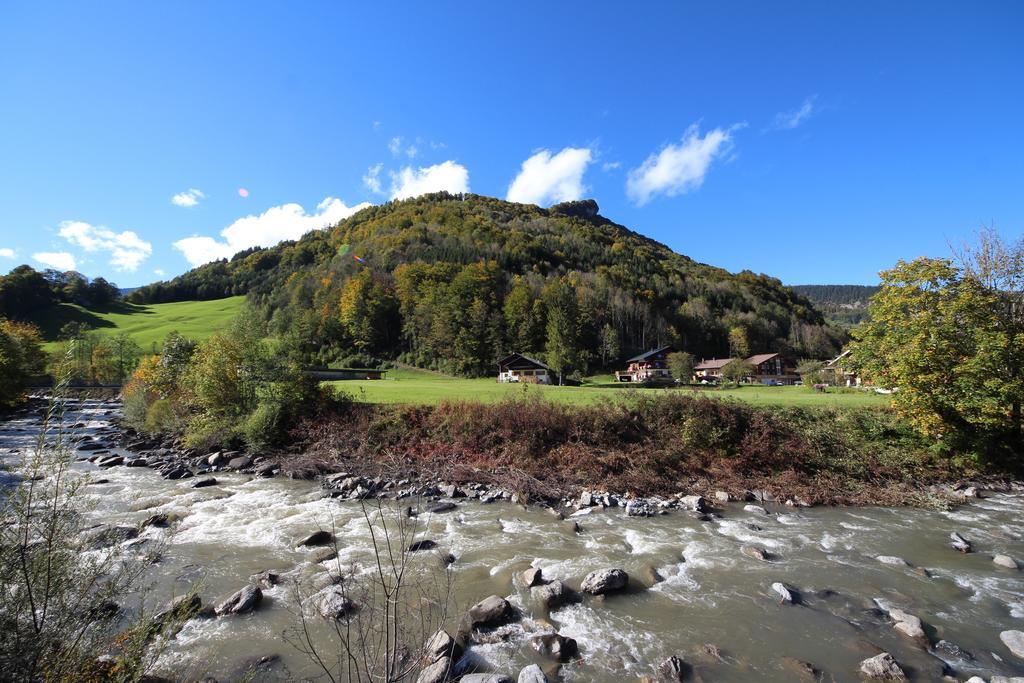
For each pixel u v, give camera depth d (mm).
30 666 3924
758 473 18422
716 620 7863
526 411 21250
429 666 6086
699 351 109875
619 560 10250
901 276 20094
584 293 105000
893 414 21281
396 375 81938
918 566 10250
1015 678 6242
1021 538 12180
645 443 19906
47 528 4223
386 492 16188
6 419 34281
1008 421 18266
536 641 7020
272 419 22391
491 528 12516
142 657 4988
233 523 12398
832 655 6930
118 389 52750
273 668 6273
